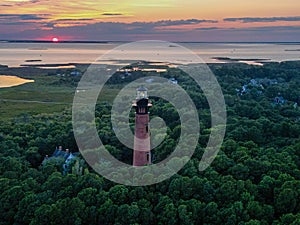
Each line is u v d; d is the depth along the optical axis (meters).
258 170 66.00
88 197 57.12
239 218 52.94
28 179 63.94
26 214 55.97
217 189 59.06
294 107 139.25
